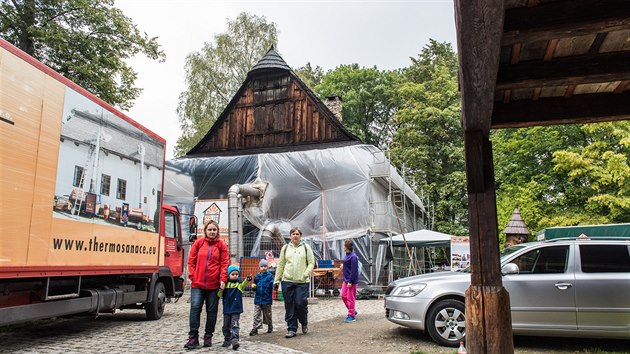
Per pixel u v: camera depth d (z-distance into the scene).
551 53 4.09
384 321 10.47
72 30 18.91
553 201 24.12
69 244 7.49
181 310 13.35
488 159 4.25
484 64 3.17
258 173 22.89
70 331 9.18
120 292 9.48
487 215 4.17
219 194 23.33
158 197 10.91
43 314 7.20
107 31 19.59
